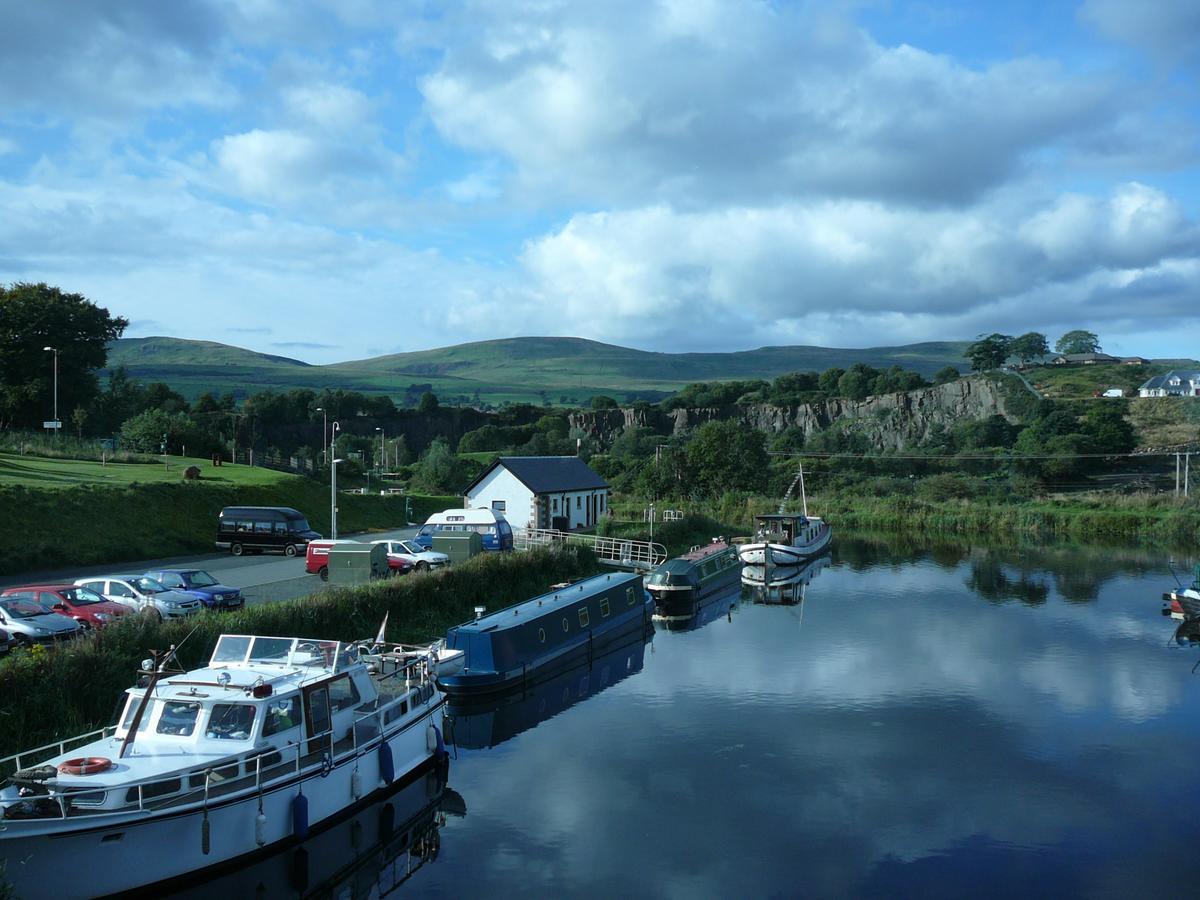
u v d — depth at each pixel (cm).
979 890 2042
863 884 2061
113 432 11175
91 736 2389
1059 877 2108
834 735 3061
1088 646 4347
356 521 7919
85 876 1709
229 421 16350
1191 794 2572
